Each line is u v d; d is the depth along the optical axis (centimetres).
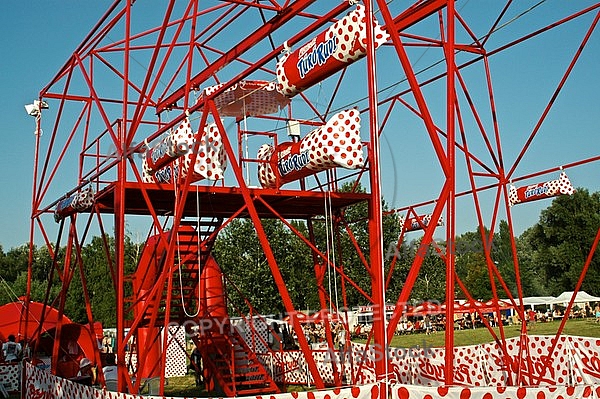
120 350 1035
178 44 1264
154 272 1498
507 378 1244
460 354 1433
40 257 6356
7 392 1839
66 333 1906
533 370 1301
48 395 1180
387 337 700
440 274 3253
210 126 1056
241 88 1109
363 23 663
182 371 2112
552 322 4184
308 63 745
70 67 1348
